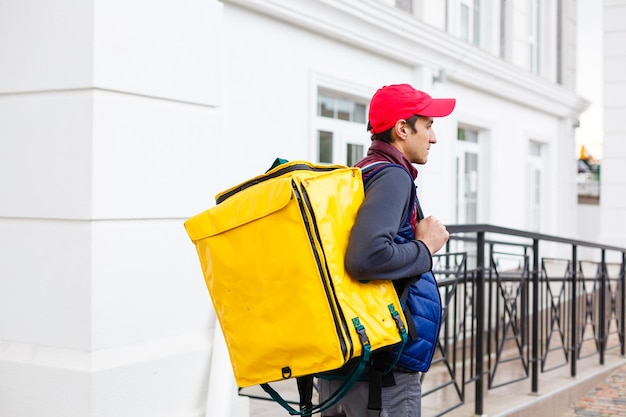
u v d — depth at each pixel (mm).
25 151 3139
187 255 3377
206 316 3473
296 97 7160
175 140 3314
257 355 2094
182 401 3312
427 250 2184
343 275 2041
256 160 6691
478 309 4566
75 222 3020
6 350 3174
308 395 2291
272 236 2035
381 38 8094
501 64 10805
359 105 8477
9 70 3178
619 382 6574
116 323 3076
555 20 13992
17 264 3172
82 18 2975
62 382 2996
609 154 14969
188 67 3363
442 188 9883
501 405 4887
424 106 2365
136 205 3141
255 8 6527
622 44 14773
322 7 7094
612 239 14961
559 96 13414
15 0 3158
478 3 11359
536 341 5332
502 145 11930
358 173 2166
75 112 3008
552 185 14203
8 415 3135
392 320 2119
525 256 5828
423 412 4520
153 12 3189
